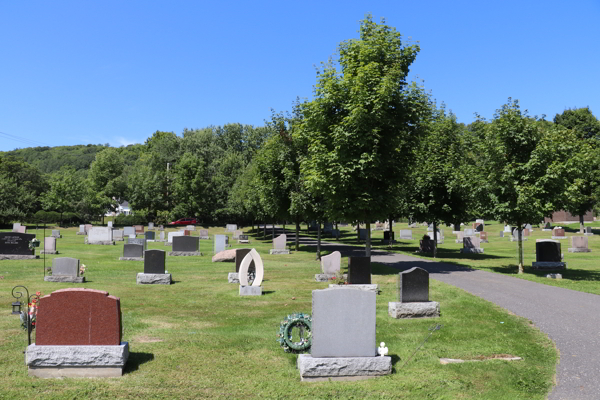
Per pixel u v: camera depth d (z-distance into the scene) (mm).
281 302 16016
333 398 7895
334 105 22016
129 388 8164
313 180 22203
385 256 32656
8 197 70250
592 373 8867
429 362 9602
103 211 81500
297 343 10312
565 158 22203
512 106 23000
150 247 42469
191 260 31234
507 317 13320
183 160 78750
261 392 8117
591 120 59969
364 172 20922
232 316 13875
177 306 15336
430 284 18828
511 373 8977
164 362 9539
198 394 8016
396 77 20859
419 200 32062
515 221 23109
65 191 79125
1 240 28375
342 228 74500
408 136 22797
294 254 35281
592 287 18578
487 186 22781
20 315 12086
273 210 35656
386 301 15953
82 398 7727
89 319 8805
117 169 87812
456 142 32719
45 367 8609
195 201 78438
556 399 7789
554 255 25391
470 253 35781
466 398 7875
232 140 91375
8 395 7723
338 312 8922
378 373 8844
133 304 15594
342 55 23203
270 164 34375
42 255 31672
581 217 51219
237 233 55125
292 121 32781
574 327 12172
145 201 82125
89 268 25391
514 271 24453
